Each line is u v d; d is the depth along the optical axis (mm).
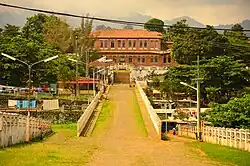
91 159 32750
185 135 68000
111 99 89250
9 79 85188
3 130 36844
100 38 158375
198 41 118500
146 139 53719
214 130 54062
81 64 117125
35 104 76125
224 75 88562
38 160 29578
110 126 63562
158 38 158500
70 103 82125
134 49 158500
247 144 44000
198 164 32438
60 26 140750
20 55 84438
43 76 89688
